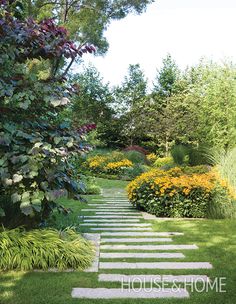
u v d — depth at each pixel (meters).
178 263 4.04
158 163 19.11
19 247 3.85
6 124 4.08
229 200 7.20
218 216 6.97
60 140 4.21
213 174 8.08
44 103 4.50
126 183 13.87
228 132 14.28
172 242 4.98
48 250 3.81
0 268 3.72
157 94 27.31
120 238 5.18
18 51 4.51
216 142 14.53
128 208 8.15
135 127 24.28
